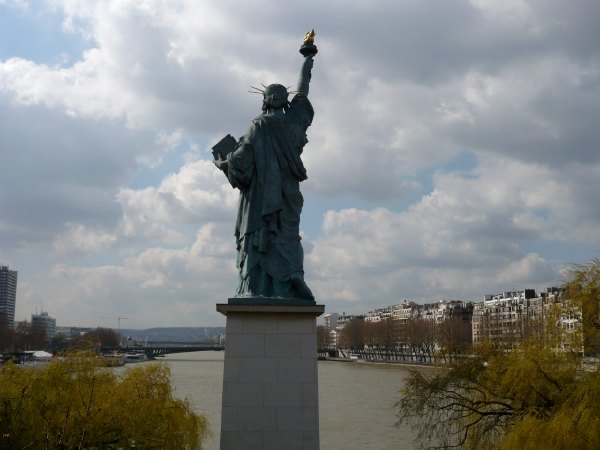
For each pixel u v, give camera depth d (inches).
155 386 1950.1
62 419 1690.5
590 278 2009.1
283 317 1636.3
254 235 1744.6
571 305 2020.2
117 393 1833.2
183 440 1871.3
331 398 5260.8
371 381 7322.8
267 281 1721.2
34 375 1904.5
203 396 5270.7
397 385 6692.9
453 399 2380.7
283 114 1846.7
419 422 2719.0
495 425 2182.6
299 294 1701.5
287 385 1608.0
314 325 1636.3
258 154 1782.7
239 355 1620.3
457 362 2385.6
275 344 1625.2
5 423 1590.8
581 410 1774.1
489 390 2209.6
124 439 1758.1
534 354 2041.1
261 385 1608.0
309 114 1889.8
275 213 1759.4
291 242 1753.2
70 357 1989.4
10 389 1718.8
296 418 1595.7
